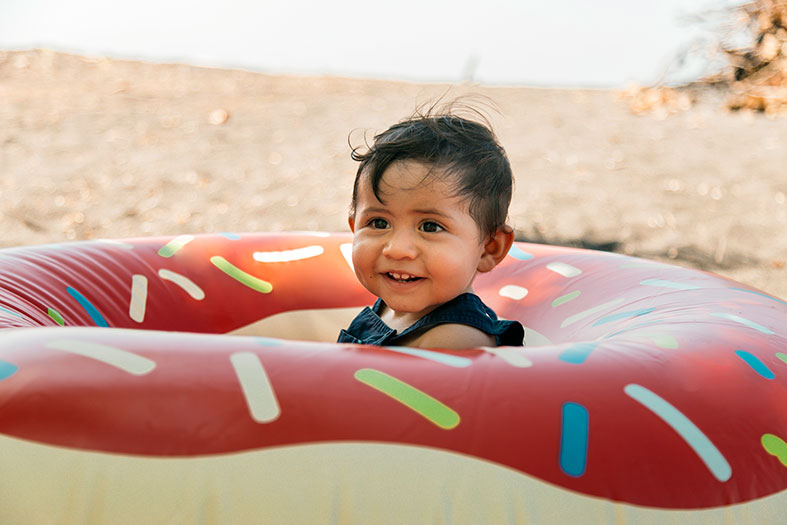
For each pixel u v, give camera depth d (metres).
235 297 2.08
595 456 0.99
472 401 1.00
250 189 5.20
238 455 0.92
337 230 4.58
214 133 6.32
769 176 5.62
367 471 0.93
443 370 1.04
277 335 2.11
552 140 6.39
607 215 4.91
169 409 0.94
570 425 1.00
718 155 6.11
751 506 1.03
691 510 1.00
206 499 0.90
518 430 0.98
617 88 8.61
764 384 1.18
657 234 4.65
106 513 0.90
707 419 1.08
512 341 1.50
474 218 1.42
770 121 7.24
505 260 2.16
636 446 1.01
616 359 1.13
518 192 5.21
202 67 8.78
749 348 1.26
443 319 1.42
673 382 1.11
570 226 4.73
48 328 1.11
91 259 1.87
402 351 1.10
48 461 0.92
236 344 1.05
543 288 2.00
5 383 0.97
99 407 0.94
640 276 1.83
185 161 5.66
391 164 1.39
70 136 6.05
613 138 6.49
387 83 8.48
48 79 7.77
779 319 1.48
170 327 1.92
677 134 6.68
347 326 2.16
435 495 0.93
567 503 0.95
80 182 5.18
